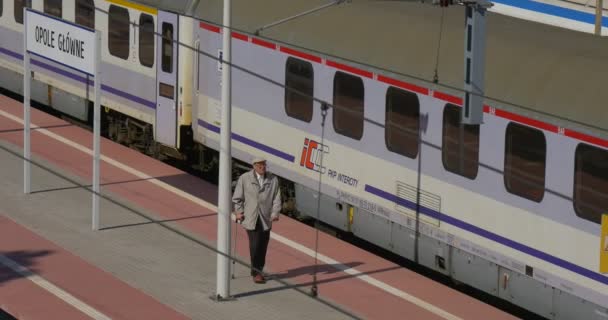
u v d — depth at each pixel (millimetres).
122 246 32125
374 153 31594
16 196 36344
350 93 32219
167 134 39688
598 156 25391
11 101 48906
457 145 28969
